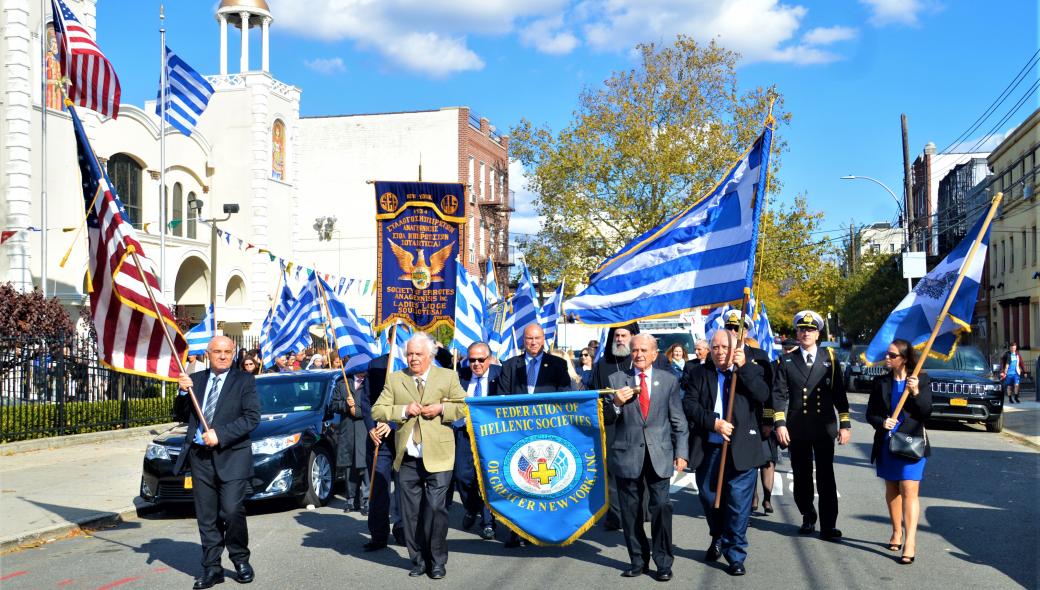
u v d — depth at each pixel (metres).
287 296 18.34
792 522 9.66
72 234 27.48
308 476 11.14
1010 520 9.64
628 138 41.53
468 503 9.58
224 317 34.56
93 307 8.12
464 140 50.66
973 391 19.20
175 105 22.77
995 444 17.11
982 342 47.22
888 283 48.22
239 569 7.41
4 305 19.31
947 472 13.26
